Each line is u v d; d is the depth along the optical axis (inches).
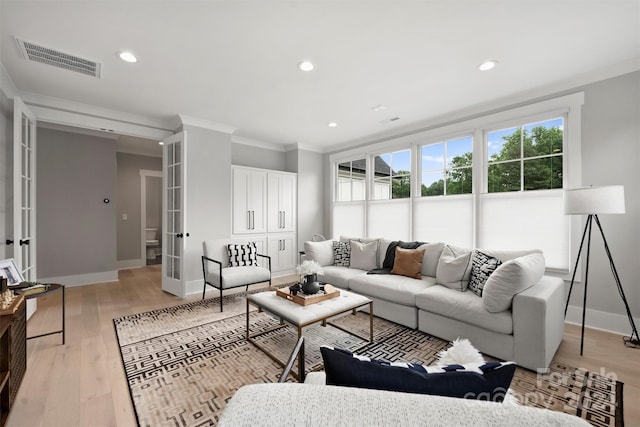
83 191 175.5
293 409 18.8
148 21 77.2
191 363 83.3
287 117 153.7
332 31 81.9
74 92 121.8
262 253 190.1
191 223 154.7
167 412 62.8
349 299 96.3
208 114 149.7
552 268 114.9
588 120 107.1
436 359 85.7
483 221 135.6
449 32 82.3
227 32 82.1
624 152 100.2
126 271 219.1
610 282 103.0
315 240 200.4
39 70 102.9
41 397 67.5
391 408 18.7
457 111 143.0
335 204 214.5
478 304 89.2
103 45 88.1
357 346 94.6
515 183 128.1
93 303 138.8
